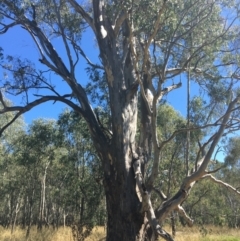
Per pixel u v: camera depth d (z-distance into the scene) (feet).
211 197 99.35
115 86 36.17
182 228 90.74
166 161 65.82
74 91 38.60
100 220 55.31
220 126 34.81
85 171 62.95
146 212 32.42
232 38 36.47
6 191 118.21
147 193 31.53
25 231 88.02
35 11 43.06
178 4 31.30
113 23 38.50
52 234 73.87
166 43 38.40
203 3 34.55
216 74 38.86
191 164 64.34
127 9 30.37
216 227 98.63
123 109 35.42
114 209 33.83
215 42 36.40
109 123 47.09
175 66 40.19
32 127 73.67
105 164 35.17
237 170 79.56
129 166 34.32
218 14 35.81
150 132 36.91
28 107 37.47
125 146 34.63
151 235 33.30
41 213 100.58
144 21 30.94
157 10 29.89
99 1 38.73
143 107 37.76
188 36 36.65
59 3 44.86
